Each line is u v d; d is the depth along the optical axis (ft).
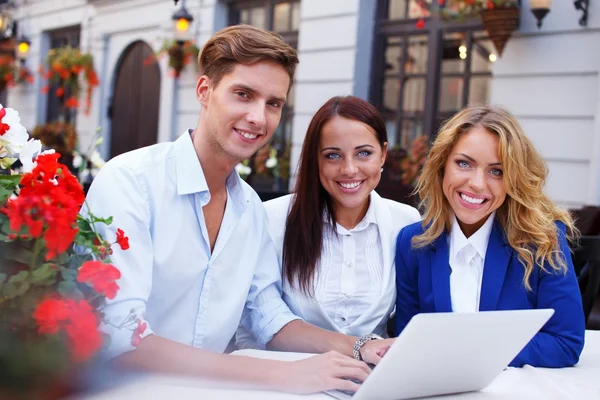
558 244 5.86
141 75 27.43
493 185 5.77
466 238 6.13
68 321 3.50
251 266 5.88
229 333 5.80
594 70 14.66
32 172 3.89
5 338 3.47
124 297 4.85
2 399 3.45
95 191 5.28
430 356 3.97
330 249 6.66
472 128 5.82
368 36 19.36
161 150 5.66
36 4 32.58
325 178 6.41
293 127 20.71
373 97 19.48
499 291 5.90
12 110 4.71
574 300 5.71
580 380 4.95
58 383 3.58
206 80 5.53
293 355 5.40
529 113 15.60
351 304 6.63
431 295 6.21
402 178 17.38
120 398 3.88
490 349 4.24
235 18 23.52
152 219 5.40
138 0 26.48
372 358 5.26
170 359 4.59
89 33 29.35
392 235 6.73
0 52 32.94
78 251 4.28
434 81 18.15
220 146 5.40
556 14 15.12
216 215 5.73
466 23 17.51
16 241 3.70
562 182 15.14
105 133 28.91
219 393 4.24
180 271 5.48
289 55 5.36
